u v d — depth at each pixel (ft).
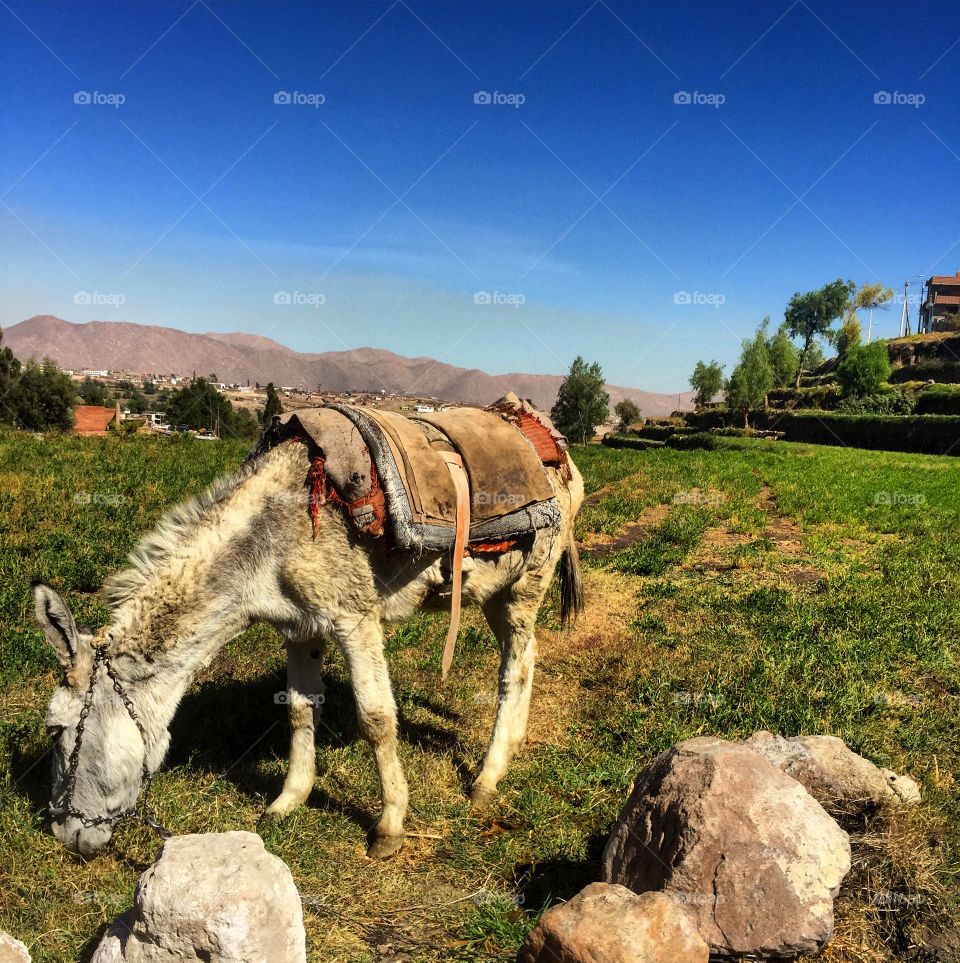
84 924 11.50
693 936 9.76
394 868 13.67
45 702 18.29
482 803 15.80
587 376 209.26
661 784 12.25
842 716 19.38
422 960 11.44
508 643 17.54
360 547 13.94
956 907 12.12
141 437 77.66
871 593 31.35
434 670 22.48
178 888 9.34
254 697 19.49
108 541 32.22
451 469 14.99
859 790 14.12
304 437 14.26
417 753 17.42
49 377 134.00
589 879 13.52
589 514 50.78
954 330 301.84
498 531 15.56
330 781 16.38
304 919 11.96
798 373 280.51
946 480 84.28
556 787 16.58
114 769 12.73
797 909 10.78
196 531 13.58
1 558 28.68
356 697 14.24
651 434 251.19
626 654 23.80
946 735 18.83
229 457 61.26
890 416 174.91
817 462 111.86
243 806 15.16
